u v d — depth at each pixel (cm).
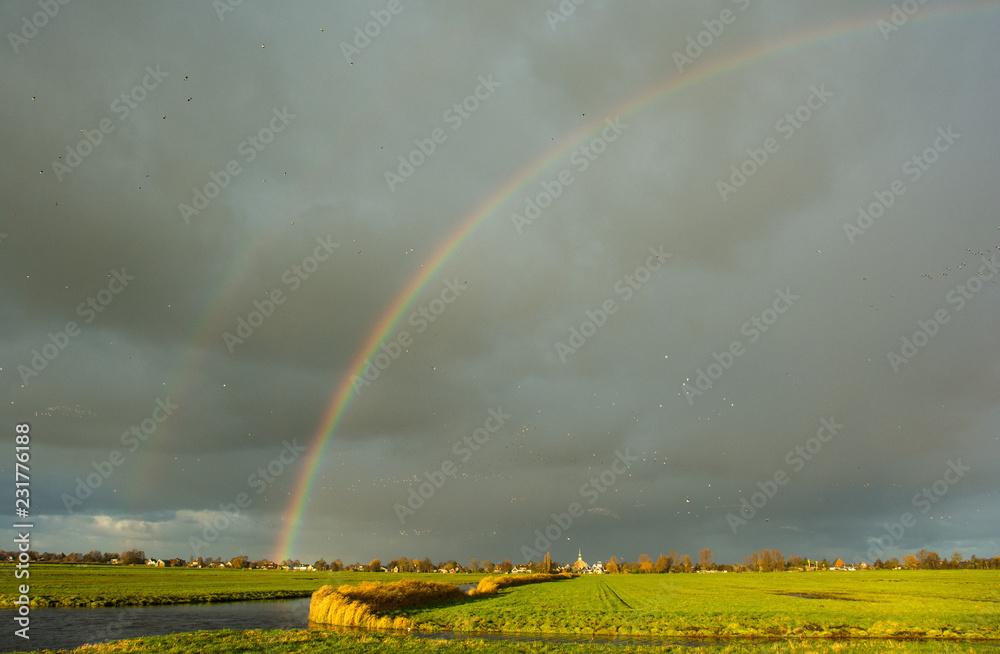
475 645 3269
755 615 5025
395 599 6128
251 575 15638
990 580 12762
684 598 7262
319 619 4984
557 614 5178
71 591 6975
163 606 6197
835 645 3359
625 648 3241
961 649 3303
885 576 16100
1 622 4559
